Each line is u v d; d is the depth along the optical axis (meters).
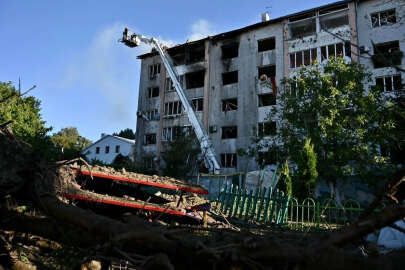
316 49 24.58
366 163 15.73
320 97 17.42
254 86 27.23
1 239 3.54
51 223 3.16
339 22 25.08
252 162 25.12
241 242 1.75
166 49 33.25
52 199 3.36
